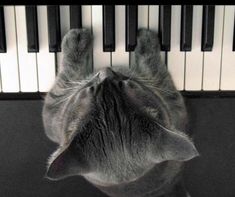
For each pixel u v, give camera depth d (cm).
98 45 40
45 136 49
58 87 40
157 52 40
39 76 41
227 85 41
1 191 50
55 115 40
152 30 39
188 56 40
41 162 50
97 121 34
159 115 36
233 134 49
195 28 39
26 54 40
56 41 39
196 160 50
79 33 39
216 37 40
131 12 39
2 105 48
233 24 39
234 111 48
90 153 33
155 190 41
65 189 51
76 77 40
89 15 39
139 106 35
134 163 34
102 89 35
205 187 50
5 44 39
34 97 41
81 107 36
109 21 39
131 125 34
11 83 41
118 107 34
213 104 48
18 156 50
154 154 33
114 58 40
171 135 32
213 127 48
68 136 34
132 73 39
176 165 42
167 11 39
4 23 39
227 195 51
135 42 39
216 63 40
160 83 40
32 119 49
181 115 41
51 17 39
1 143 49
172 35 39
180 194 46
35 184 50
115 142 34
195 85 41
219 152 49
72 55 40
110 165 34
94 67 40
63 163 30
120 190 39
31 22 39
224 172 50
